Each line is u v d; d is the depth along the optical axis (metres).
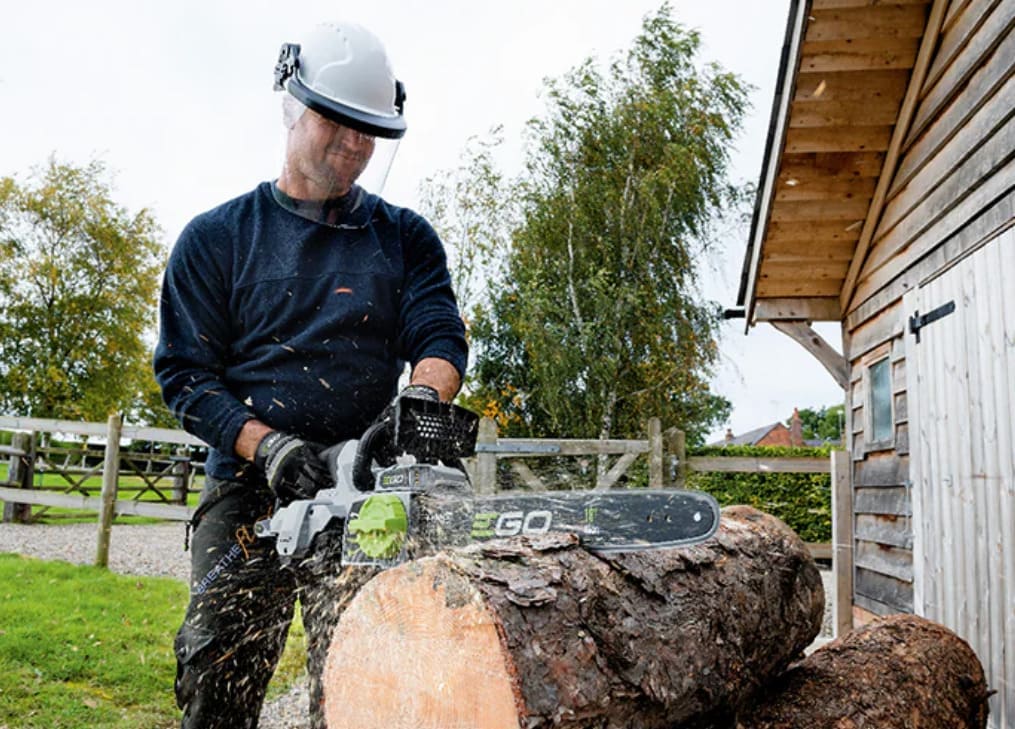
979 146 3.71
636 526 1.72
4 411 25.33
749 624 2.00
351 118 2.14
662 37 17.02
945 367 4.12
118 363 26.06
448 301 2.52
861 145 4.76
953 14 3.91
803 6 4.20
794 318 5.81
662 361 15.86
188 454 12.83
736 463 7.47
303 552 1.91
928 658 2.43
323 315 2.35
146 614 5.16
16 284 25.31
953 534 4.02
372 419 2.42
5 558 7.12
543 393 15.48
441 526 1.67
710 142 16.73
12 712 3.30
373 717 1.55
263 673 2.28
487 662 1.43
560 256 16.30
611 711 1.53
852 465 5.66
